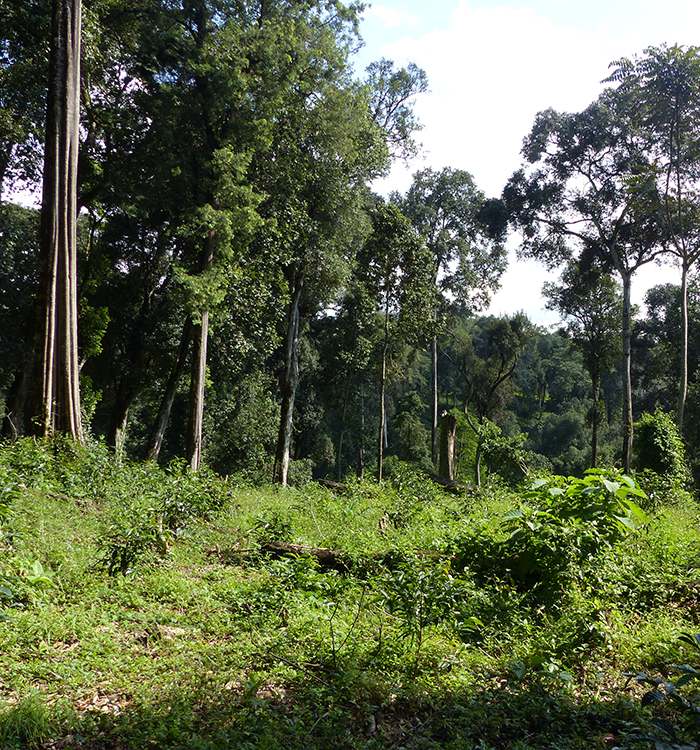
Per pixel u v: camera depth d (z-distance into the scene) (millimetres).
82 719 3762
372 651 5160
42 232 13945
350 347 37219
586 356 40625
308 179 22828
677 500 14148
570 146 31516
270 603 6180
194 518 9117
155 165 19781
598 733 4082
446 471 22812
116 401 26750
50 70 14188
